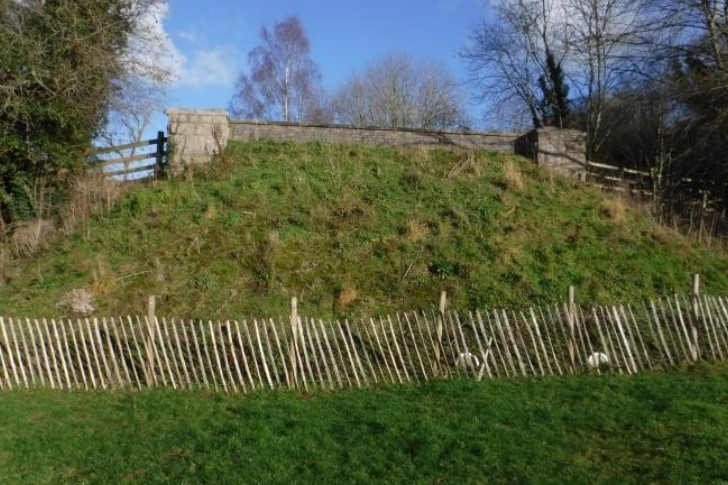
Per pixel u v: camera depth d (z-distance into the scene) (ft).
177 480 21.50
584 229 50.85
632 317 34.32
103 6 56.08
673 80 66.18
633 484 20.27
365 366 33.47
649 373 33.19
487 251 46.85
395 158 61.87
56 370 32.35
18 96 51.24
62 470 22.80
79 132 55.77
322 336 34.63
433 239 47.96
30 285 43.19
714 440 23.21
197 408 29.25
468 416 26.73
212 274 43.60
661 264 47.32
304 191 53.62
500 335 33.37
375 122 133.59
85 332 35.76
